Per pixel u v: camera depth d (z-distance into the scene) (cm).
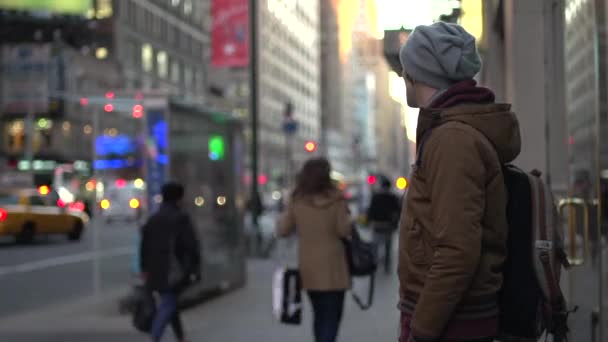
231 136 1455
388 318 1077
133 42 7694
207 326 1034
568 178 549
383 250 1758
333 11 13562
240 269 1477
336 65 14288
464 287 260
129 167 1334
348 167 12762
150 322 841
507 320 285
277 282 718
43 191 3250
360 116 16338
